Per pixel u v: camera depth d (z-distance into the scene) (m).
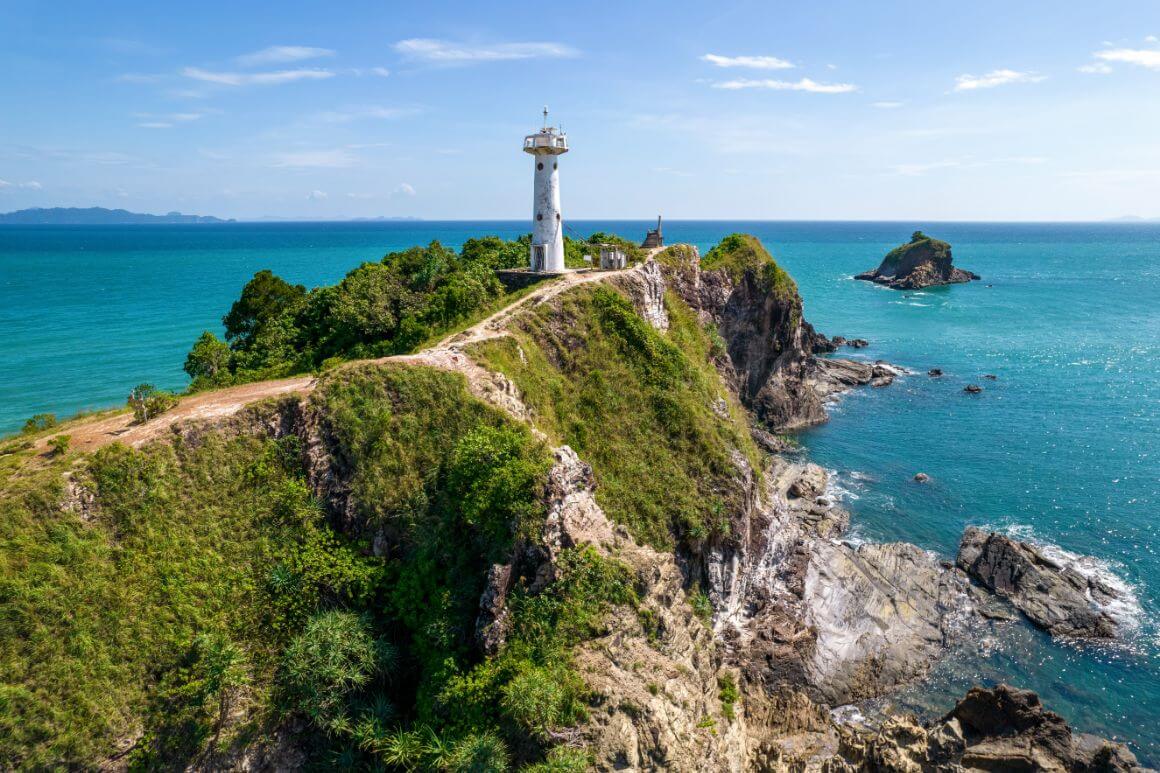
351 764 28.19
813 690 44.44
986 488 71.06
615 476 44.59
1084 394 100.62
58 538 28.64
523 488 32.88
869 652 47.09
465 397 37.78
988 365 118.56
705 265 83.62
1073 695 44.44
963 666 46.97
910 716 38.66
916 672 46.44
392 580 32.59
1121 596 52.88
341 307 55.09
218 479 33.25
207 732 27.36
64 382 91.06
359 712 29.17
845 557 55.81
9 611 26.23
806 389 96.12
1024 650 48.16
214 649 28.05
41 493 29.20
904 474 74.94
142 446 32.44
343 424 35.50
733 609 47.50
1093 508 66.31
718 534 45.50
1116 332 143.75
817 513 64.75
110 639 27.52
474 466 33.56
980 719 39.28
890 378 108.81
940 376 111.62
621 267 65.25
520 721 27.53
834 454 80.56
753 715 41.72
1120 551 58.84
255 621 30.19
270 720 28.41
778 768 36.47
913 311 171.25
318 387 37.12
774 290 89.00
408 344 49.91
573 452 37.16
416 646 30.83
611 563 34.53
